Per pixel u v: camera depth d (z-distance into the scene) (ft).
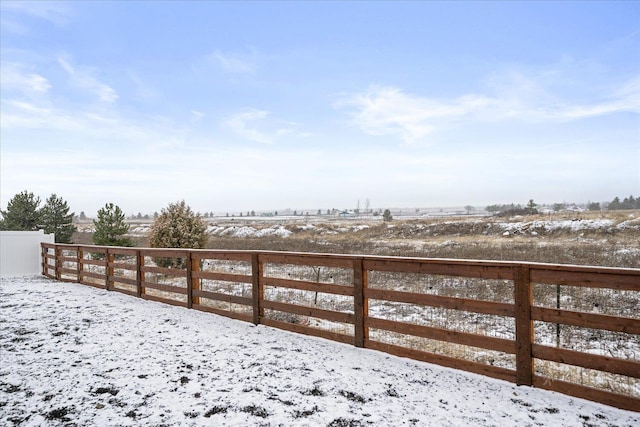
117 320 19.33
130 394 10.50
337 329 20.25
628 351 17.02
